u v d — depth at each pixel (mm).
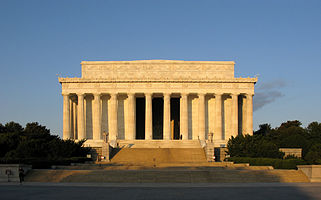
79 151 73688
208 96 101938
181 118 97438
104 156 73375
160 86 97500
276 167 57906
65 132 96375
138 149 80938
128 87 97750
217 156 79812
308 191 35969
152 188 38781
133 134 96938
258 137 74812
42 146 65812
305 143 81375
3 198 31047
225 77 101375
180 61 101688
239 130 103000
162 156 74375
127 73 101688
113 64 102062
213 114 101688
